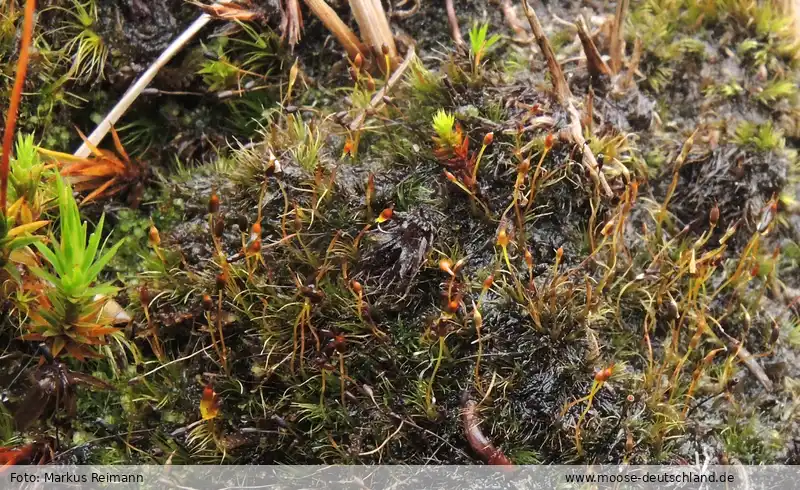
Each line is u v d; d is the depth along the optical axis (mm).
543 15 196
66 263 168
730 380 180
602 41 194
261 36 189
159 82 188
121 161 185
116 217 186
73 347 173
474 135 183
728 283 184
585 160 182
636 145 189
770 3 197
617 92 190
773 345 182
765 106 193
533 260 181
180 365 179
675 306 176
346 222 180
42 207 176
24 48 165
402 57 192
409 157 183
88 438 177
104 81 187
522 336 177
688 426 178
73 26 185
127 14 187
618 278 181
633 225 187
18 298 172
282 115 188
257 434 176
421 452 175
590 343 177
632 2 197
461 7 195
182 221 185
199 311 179
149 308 180
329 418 176
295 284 178
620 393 177
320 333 177
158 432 177
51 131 185
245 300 179
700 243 182
